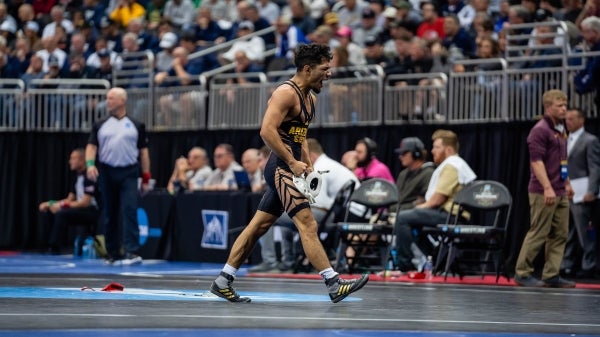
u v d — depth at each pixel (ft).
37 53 113.09
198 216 87.20
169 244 89.51
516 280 63.98
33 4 129.49
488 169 78.07
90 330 32.35
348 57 88.74
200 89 94.84
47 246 101.76
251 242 45.50
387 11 96.73
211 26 108.88
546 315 42.09
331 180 72.59
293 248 74.28
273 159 44.57
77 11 123.13
